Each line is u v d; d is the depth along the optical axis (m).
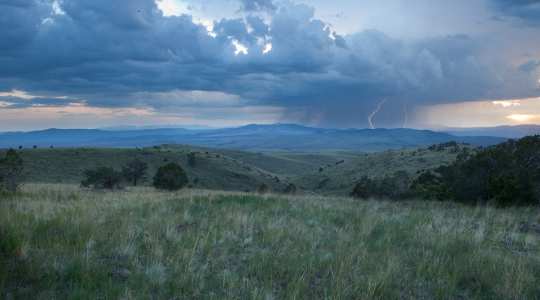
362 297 4.96
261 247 7.46
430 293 5.47
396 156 128.25
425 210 14.20
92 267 5.48
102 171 31.48
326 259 6.54
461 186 17.59
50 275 5.09
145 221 9.05
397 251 7.36
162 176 32.59
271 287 5.36
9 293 4.52
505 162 16.47
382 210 13.91
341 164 157.00
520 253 7.71
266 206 12.95
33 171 95.62
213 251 6.91
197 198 14.34
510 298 5.27
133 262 5.92
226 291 5.10
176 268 5.79
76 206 11.30
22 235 6.71
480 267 6.35
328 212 12.16
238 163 155.00
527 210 13.79
